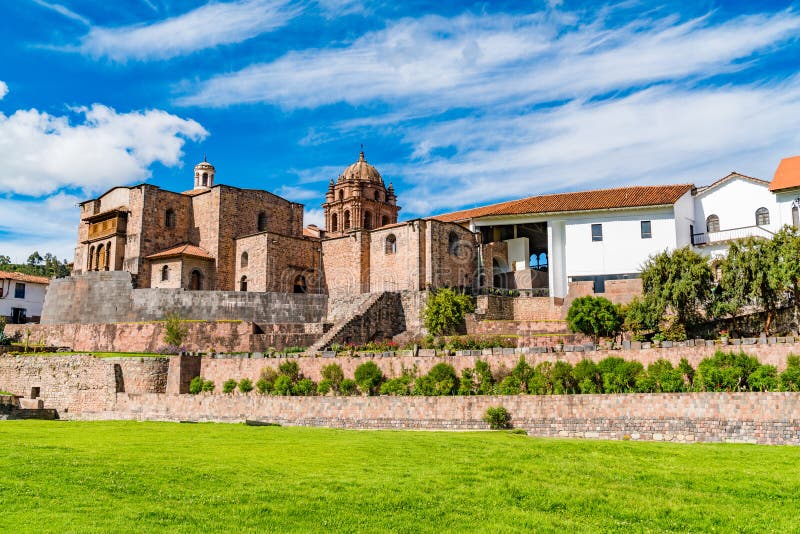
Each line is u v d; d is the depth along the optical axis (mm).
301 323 56250
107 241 67688
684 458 24438
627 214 62031
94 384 44281
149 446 24688
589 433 30547
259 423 34531
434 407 33344
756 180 60156
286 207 74000
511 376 34469
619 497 19375
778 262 38750
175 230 68312
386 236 64562
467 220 68000
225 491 18297
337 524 16125
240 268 67188
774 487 20406
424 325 53969
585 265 62844
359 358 38250
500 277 71125
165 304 57969
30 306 82188
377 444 26188
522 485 20125
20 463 20500
